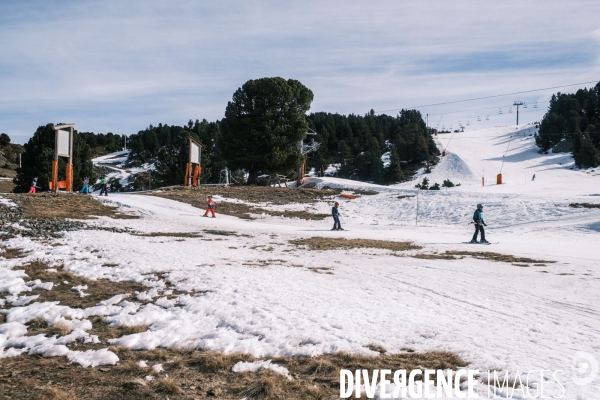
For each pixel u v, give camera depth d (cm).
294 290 917
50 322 745
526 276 1109
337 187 4831
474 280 1060
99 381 515
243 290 908
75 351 604
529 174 8506
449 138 14275
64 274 1077
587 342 601
